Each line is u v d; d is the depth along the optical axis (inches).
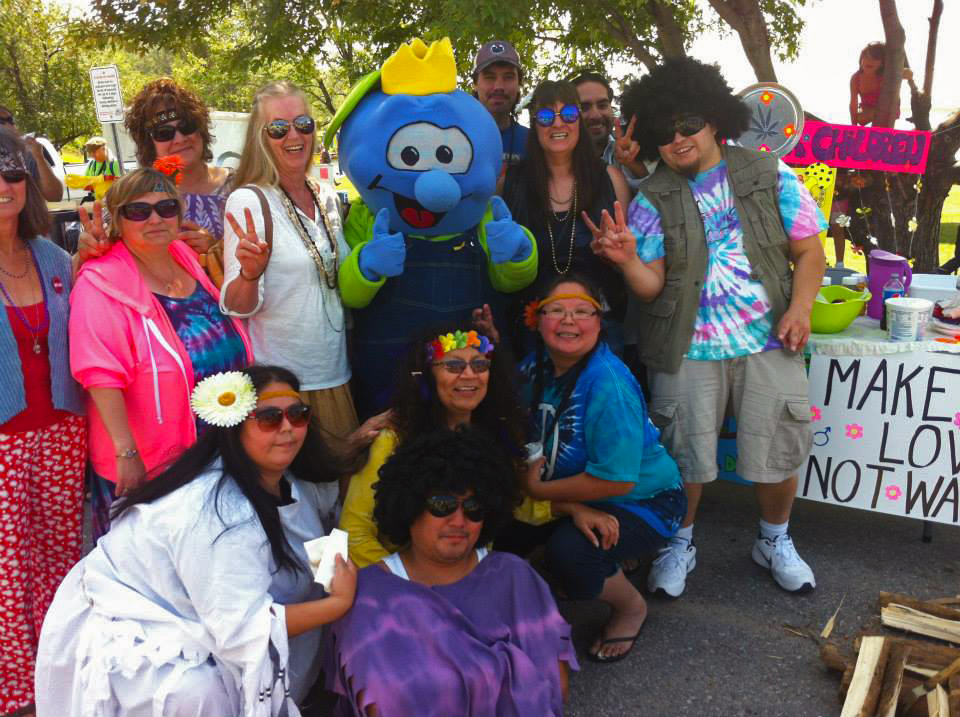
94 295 106.5
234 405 92.5
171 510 91.6
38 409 107.1
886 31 252.4
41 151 202.1
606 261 142.8
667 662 122.5
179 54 416.8
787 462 136.3
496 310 140.2
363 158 124.7
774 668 120.7
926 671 111.4
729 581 144.2
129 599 92.7
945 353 142.4
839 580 143.8
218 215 142.9
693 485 139.8
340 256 127.5
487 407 118.0
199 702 89.6
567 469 122.9
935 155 239.5
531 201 142.5
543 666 100.9
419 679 93.8
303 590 101.3
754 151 133.4
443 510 97.7
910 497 149.0
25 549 108.4
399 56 124.0
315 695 115.0
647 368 142.8
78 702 91.2
